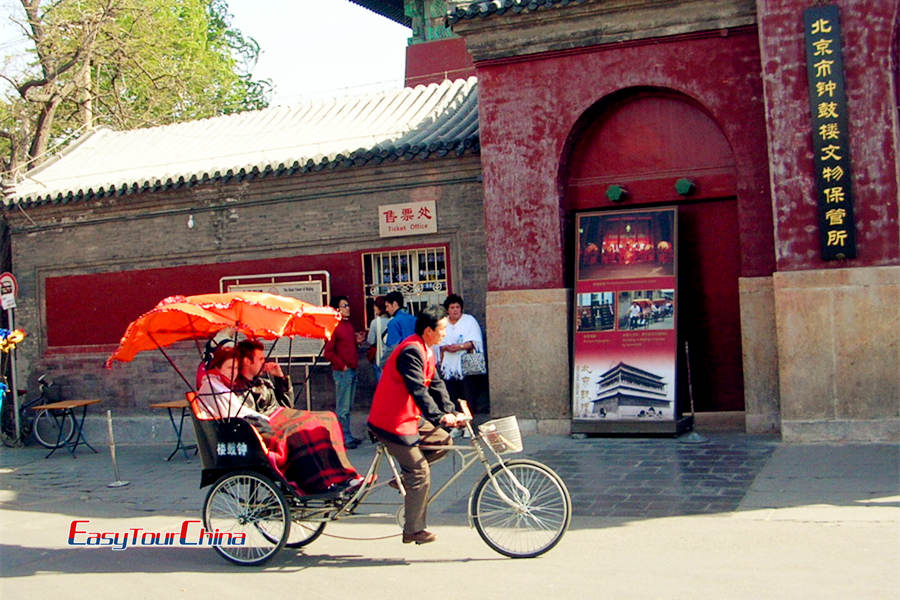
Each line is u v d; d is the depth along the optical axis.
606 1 11.27
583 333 11.62
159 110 26.78
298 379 13.62
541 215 11.88
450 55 21.50
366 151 12.97
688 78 11.23
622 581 6.27
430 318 7.00
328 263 13.52
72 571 7.45
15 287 15.02
